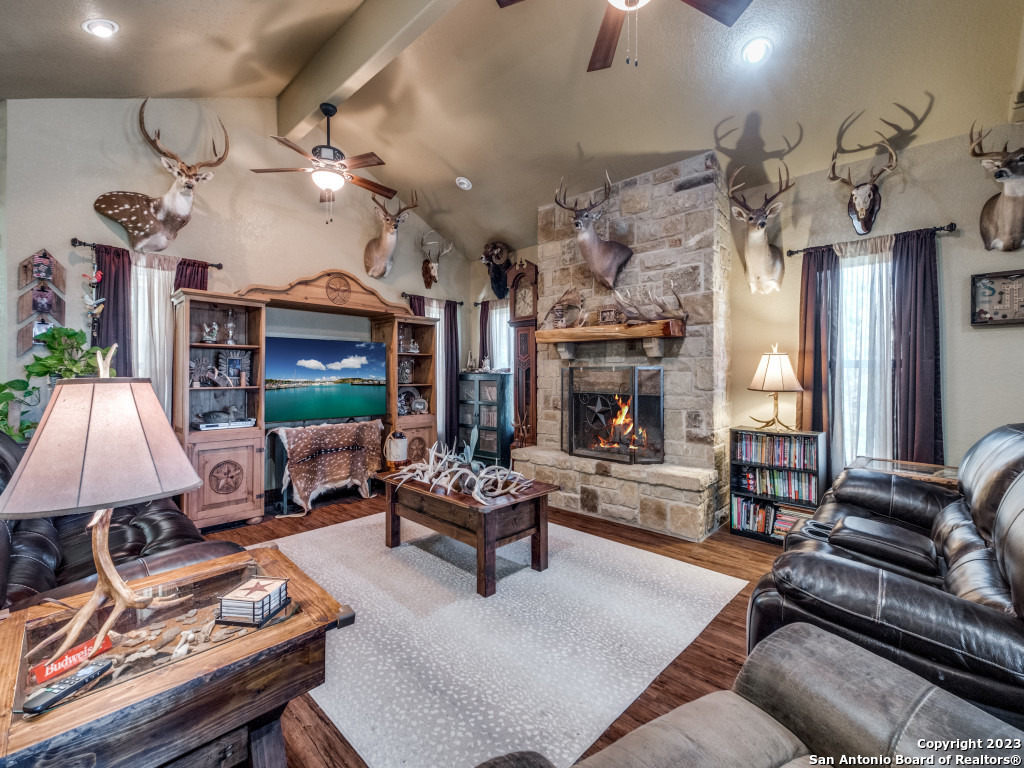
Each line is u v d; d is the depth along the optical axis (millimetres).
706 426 3850
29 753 779
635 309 4148
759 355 4012
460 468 3141
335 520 4078
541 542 2975
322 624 1183
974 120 3041
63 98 3555
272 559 1572
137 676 964
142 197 3811
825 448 3539
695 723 975
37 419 3432
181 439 3713
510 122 4125
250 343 4344
